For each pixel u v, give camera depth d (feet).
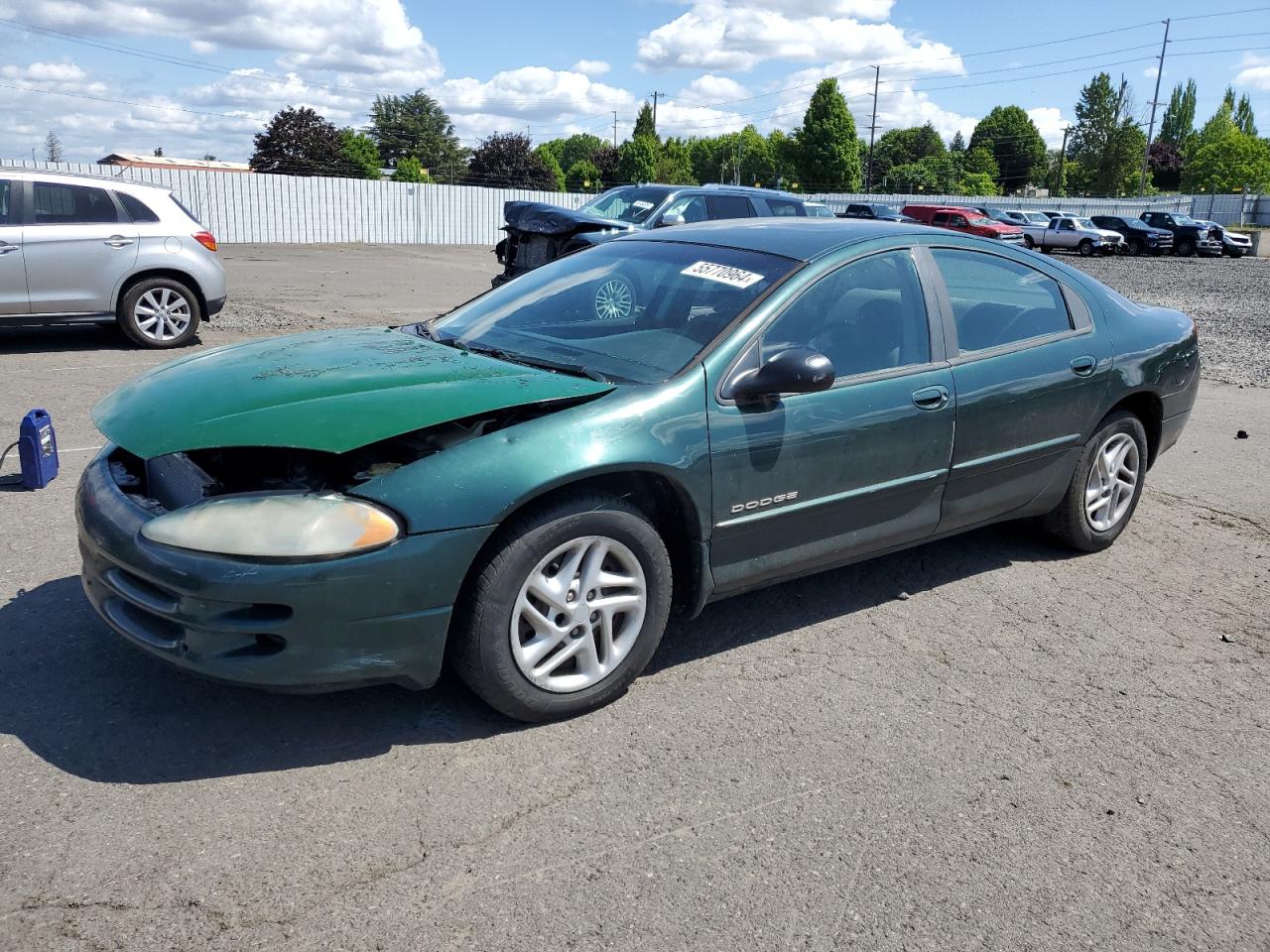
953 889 8.22
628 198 42.32
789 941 7.51
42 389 24.99
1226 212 209.05
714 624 13.10
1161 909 8.13
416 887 7.88
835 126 248.73
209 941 7.20
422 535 9.15
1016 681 11.91
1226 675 12.33
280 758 9.54
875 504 12.62
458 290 56.03
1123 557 16.28
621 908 7.75
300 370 10.78
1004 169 432.25
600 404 10.36
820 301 12.12
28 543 14.58
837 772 9.80
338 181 105.91
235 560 8.83
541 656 10.10
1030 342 14.30
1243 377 35.17
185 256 31.86
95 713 10.13
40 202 29.60
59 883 7.69
